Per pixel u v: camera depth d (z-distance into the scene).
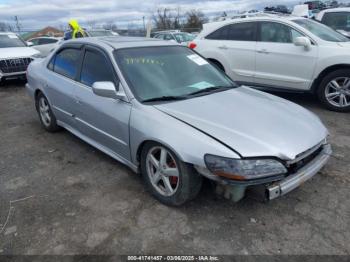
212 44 6.89
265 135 2.61
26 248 2.50
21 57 9.17
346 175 3.47
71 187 3.36
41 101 4.93
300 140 2.67
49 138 4.79
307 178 2.67
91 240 2.57
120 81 3.24
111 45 3.62
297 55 5.75
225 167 2.40
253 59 6.30
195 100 3.18
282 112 3.09
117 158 3.52
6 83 9.85
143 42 3.87
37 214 2.91
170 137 2.69
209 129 2.64
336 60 5.40
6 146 4.53
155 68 3.51
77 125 4.08
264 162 2.42
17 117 5.99
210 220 2.78
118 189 3.29
